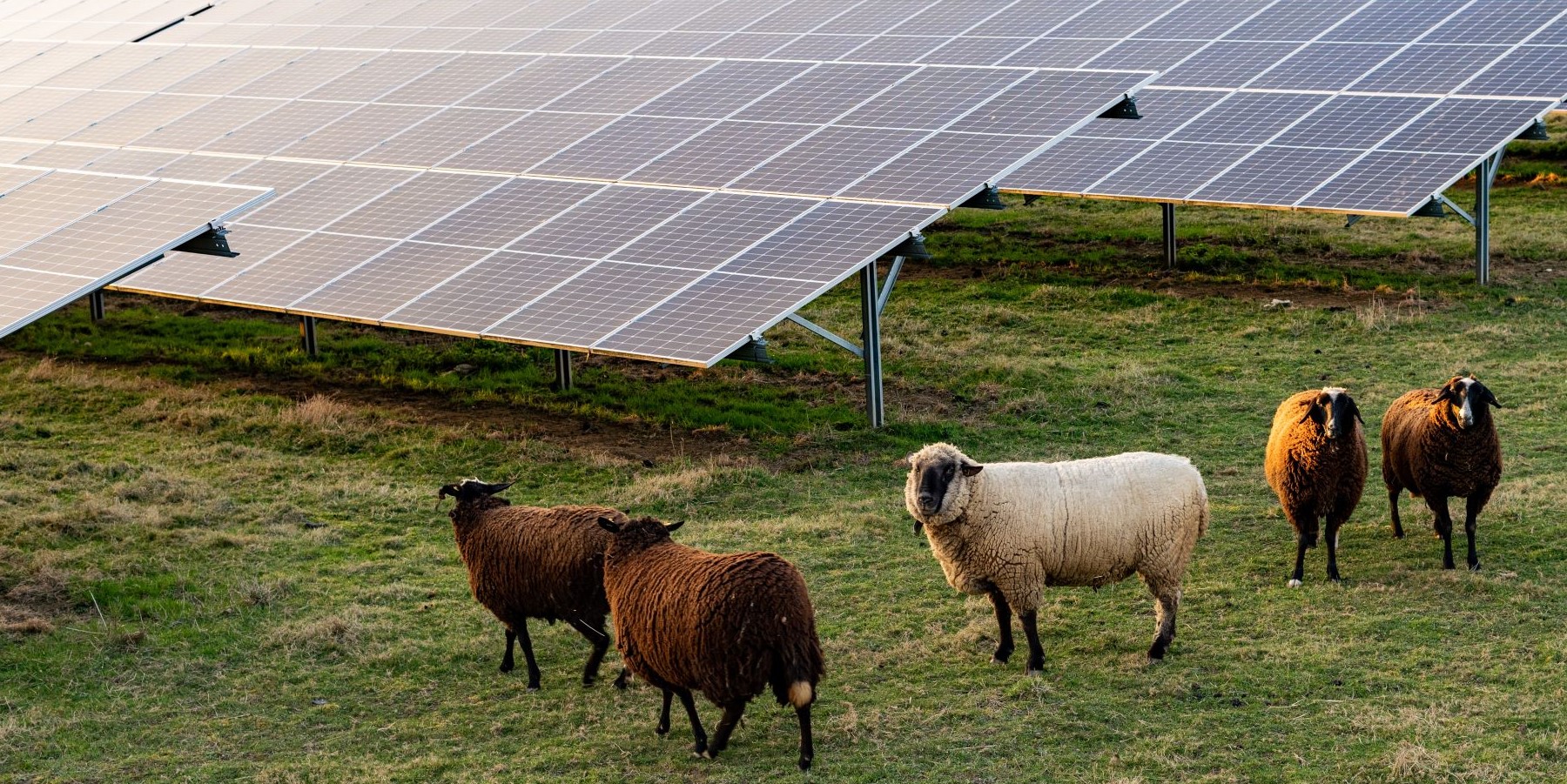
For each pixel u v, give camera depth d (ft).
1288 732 37.09
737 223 68.33
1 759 37.88
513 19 119.85
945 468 40.63
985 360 78.69
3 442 68.03
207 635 46.19
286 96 100.73
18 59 126.41
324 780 36.55
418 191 79.15
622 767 37.04
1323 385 71.97
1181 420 67.72
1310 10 107.04
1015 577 41.11
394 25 122.21
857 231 65.21
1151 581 42.32
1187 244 102.53
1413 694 38.68
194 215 59.57
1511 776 33.76
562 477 62.64
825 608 47.42
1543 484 55.93
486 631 46.42
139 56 119.75
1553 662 40.09
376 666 43.93
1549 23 96.94
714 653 34.63
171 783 36.68
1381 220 106.73
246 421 70.59
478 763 37.42
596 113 87.86
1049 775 35.47
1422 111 87.71
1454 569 48.19
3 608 47.44
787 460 64.18
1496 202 112.06
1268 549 51.31
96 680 43.04
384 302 66.03
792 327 88.12
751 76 90.07
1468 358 75.00
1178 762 35.63
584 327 60.59
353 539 55.62
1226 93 95.55
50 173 69.97
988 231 111.04
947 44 103.96
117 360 84.74
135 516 56.85
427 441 67.62
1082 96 74.95
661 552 37.42
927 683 41.55
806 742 36.11
